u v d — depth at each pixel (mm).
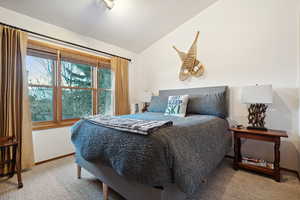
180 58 3105
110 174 1309
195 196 1417
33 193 1483
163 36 3369
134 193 1130
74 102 2771
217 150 1658
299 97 1873
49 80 2438
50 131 2330
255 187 1566
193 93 2832
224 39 2518
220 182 1666
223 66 2537
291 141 1954
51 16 2189
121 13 2438
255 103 1919
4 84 1837
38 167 2068
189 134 1294
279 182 1662
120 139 1169
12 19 1952
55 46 2410
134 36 3148
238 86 2383
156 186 997
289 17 1972
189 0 2459
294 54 1938
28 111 2021
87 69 2979
